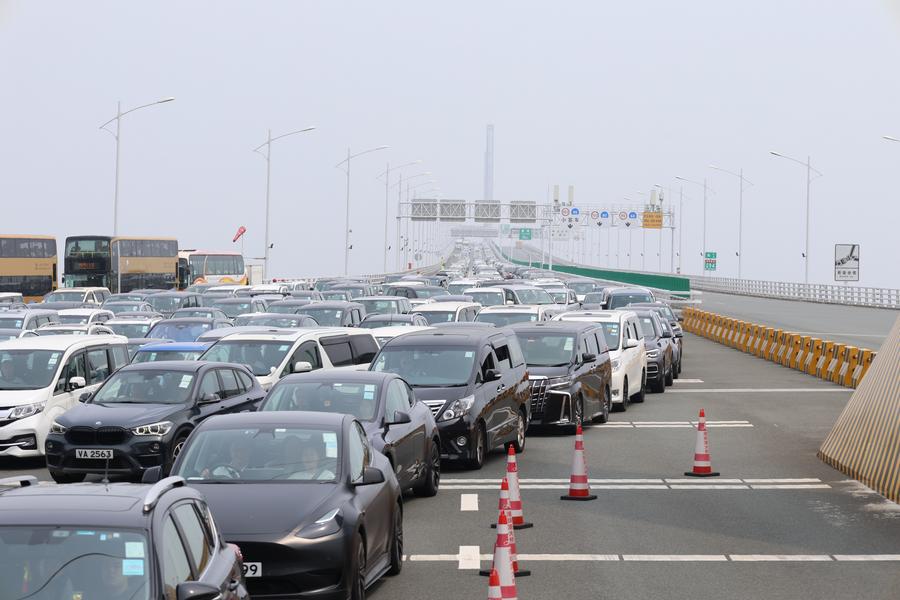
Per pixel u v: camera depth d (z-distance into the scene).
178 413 23.34
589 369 31.91
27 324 41.94
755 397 40.09
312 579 13.14
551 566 16.23
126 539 8.62
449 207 172.12
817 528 18.91
